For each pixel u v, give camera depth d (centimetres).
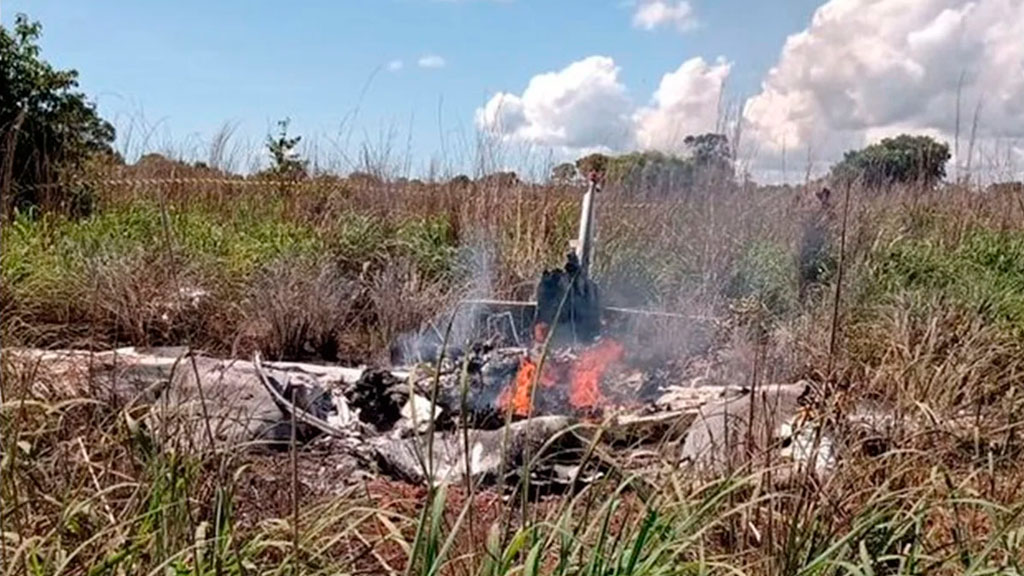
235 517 259
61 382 360
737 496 271
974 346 508
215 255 738
